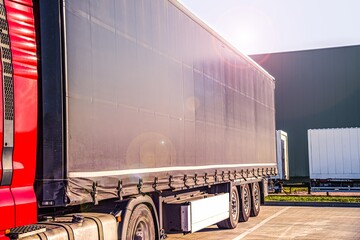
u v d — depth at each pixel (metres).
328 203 21.64
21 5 5.38
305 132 46.75
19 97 5.16
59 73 5.54
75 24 5.82
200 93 10.22
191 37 9.84
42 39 5.61
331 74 46.38
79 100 5.80
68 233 5.59
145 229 7.43
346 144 28.36
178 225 9.19
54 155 5.50
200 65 10.31
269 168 17.23
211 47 11.13
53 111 5.52
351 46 45.91
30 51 5.41
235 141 12.89
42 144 5.53
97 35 6.27
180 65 9.14
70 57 5.68
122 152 6.74
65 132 5.51
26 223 5.13
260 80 16.33
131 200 7.05
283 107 47.59
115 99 6.63
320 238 11.56
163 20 8.41
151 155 7.66
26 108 5.25
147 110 7.59
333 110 46.12
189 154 9.40
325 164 28.66
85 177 5.82
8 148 4.98
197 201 9.89
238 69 13.51
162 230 8.10
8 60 5.09
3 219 4.83
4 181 4.91
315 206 21.42
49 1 5.63
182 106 9.14
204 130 10.38
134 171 7.04
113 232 6.51
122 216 6.80
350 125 45.56
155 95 7.92
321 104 46.47
